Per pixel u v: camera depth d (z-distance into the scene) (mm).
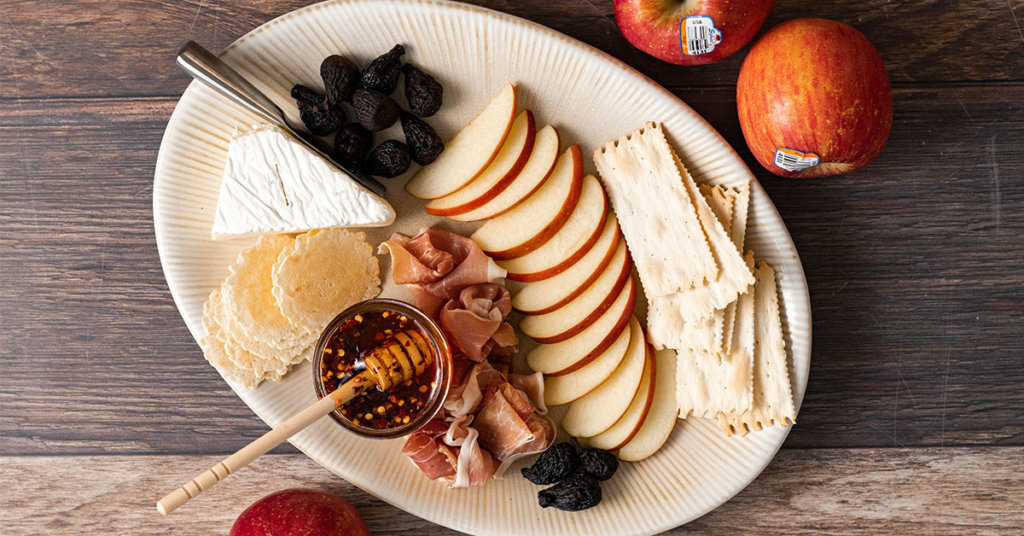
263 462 708
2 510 710
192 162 672
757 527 703
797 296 661
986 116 670
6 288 704
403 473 689
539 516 689
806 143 619
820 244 682
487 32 652
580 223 671
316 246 665
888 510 697
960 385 686
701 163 661
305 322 667
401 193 685
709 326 661
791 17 668
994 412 686
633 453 688
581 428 688
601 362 681
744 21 611
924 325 684
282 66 665
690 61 639
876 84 612
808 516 700
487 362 676
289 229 666
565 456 669
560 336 678
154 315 703
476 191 669
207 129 669
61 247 700
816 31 613
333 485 708
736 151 671
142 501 712
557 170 671
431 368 659
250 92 642
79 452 710
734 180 658
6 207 698
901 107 672
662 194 658
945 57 667
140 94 688
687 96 673
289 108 677
